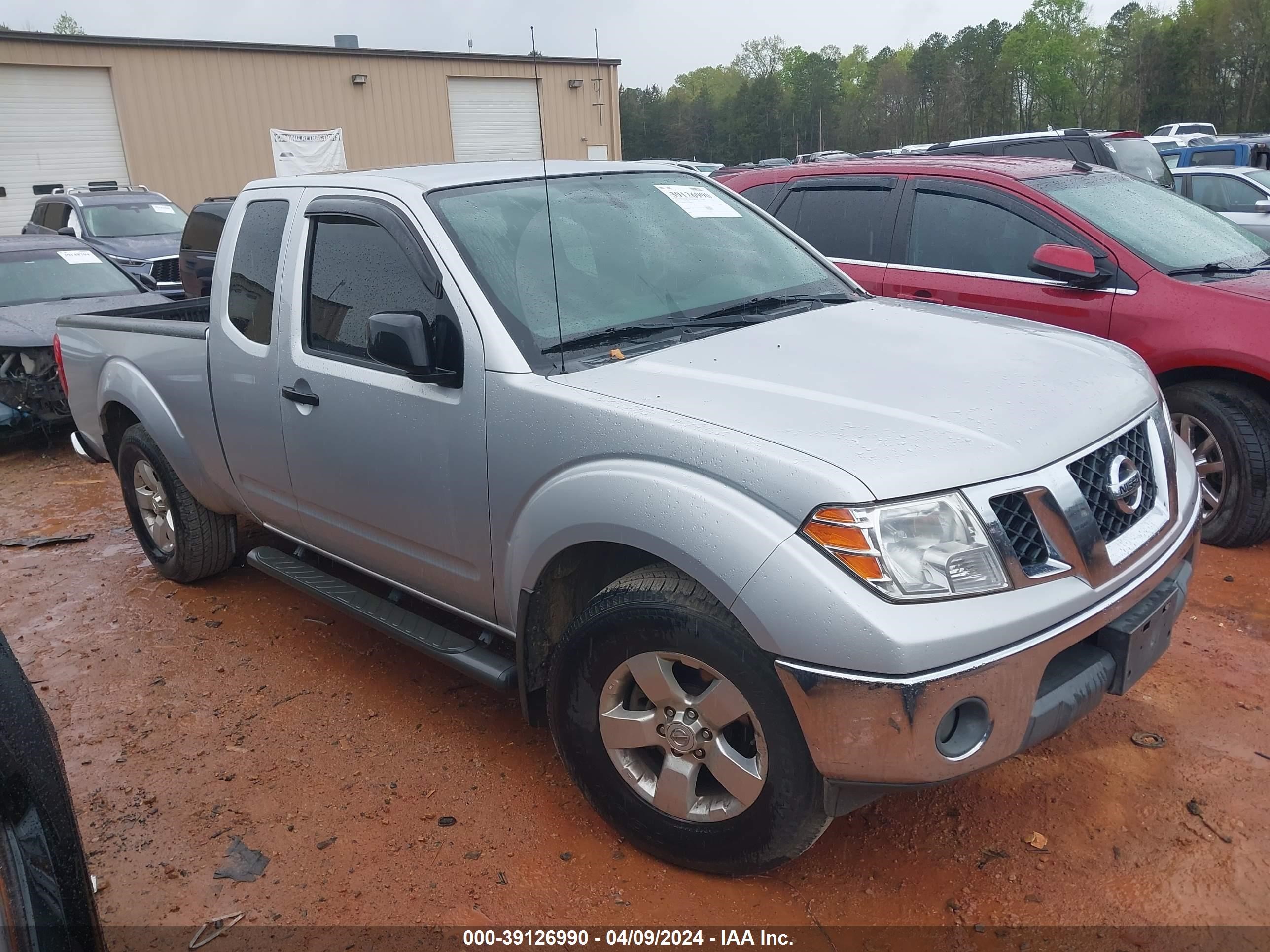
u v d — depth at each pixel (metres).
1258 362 4.30
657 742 2.57
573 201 3.47
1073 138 10.30
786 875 2.65
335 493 3.46
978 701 2.16
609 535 2.48
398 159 25.11
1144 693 3.46
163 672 3.99
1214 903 2.49
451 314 2.93
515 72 26.28
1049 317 4.95
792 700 2.20
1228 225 5.50
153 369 4.32
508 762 3.24
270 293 3.66
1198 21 67.88
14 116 20.34
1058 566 2.28
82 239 13.27
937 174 5.52
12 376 7.46
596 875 2.68
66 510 6.43
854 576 2.12
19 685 2.02
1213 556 4.60
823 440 2.28
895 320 3.31
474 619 3.19
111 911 2.64
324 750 3.37
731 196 4.06
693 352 2.90
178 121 22.03
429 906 2.60
